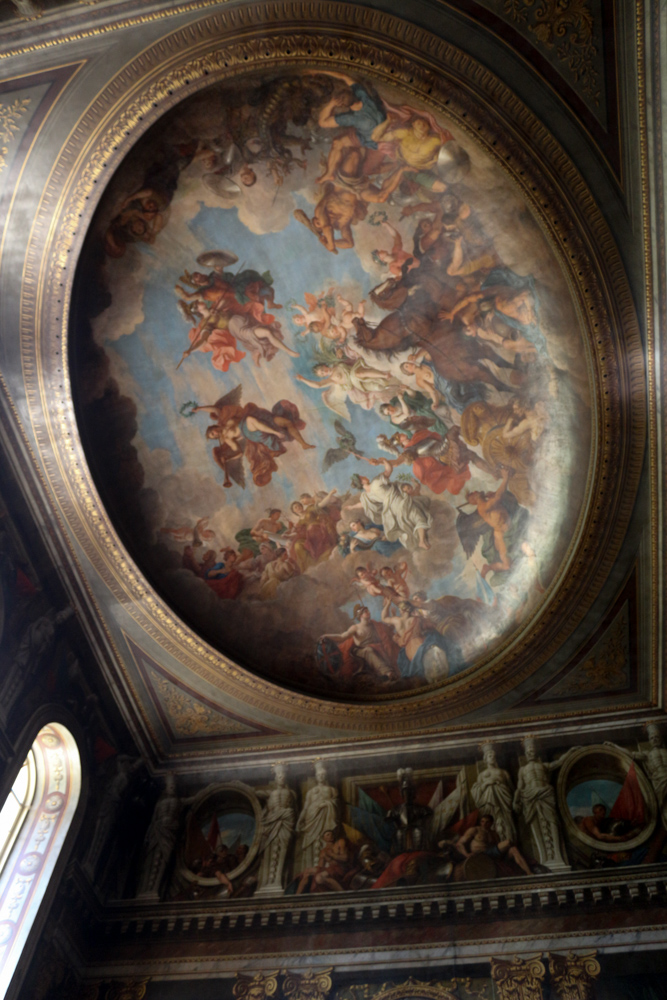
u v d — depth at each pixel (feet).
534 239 41.91
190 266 46.24
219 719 53.26
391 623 53.31
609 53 34.04
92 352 45.80
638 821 45.19
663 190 35.65
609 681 49.70
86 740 49.42
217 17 35.53
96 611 49.67
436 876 45.24
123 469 49.34
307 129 41.50
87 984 44.45
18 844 45.50
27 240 39.58
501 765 49.83
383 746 52.03
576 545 46.93
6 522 44.39
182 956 44.91
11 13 33.47
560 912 42.14
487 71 36.22
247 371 50.26
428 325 47.67
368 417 51.21
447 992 40.22
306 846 48.49
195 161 42.11
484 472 50.49
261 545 53.31
